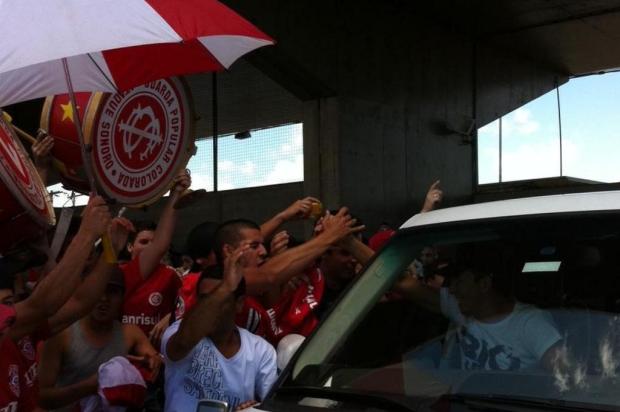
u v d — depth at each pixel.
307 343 2.95
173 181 4.25
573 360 2.51
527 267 2.79
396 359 2.83
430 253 3.04
